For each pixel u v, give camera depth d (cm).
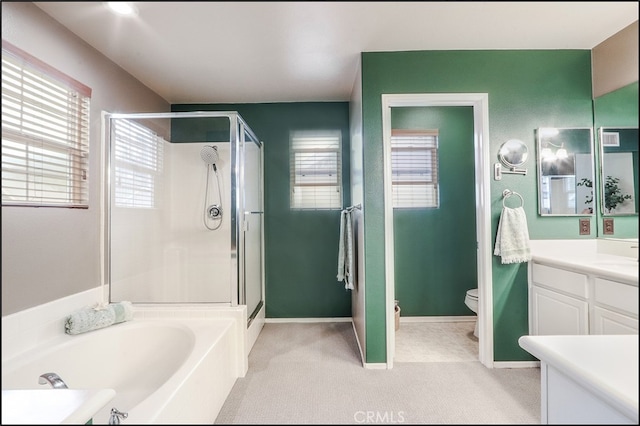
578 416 117
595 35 190
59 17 163
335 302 329
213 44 200
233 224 238
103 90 217
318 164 330
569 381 121
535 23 167
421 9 132
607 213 188
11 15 149
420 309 335
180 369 144
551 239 214
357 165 256
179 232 303
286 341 272
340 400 169
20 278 156
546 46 209
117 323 202
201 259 301
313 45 207
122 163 239
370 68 219
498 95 218
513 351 220
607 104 191
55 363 165
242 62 231
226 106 327
